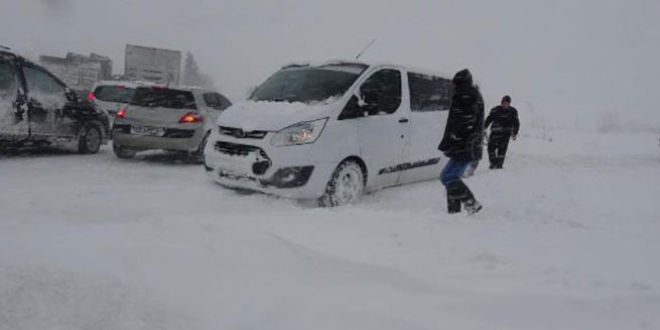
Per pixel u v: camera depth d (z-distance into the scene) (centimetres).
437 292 325
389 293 322
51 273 338
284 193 650
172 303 306
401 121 775
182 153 1030
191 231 431
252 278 338
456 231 503
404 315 294
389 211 593
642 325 291
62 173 841
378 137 733
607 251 456
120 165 973
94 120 1088
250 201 665
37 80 946
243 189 704
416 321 288
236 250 381
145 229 442
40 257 363
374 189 777
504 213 698
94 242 397
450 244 447
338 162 675
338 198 683
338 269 356
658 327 289
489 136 1094
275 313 294
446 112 874
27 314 291
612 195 862
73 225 473
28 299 306
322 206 681
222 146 698
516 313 300
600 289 344
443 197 775
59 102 986
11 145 910
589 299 323
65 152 1087
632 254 449
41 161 952
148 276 338
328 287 328
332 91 714
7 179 751
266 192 662
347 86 720
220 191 698
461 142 620
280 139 648
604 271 392
